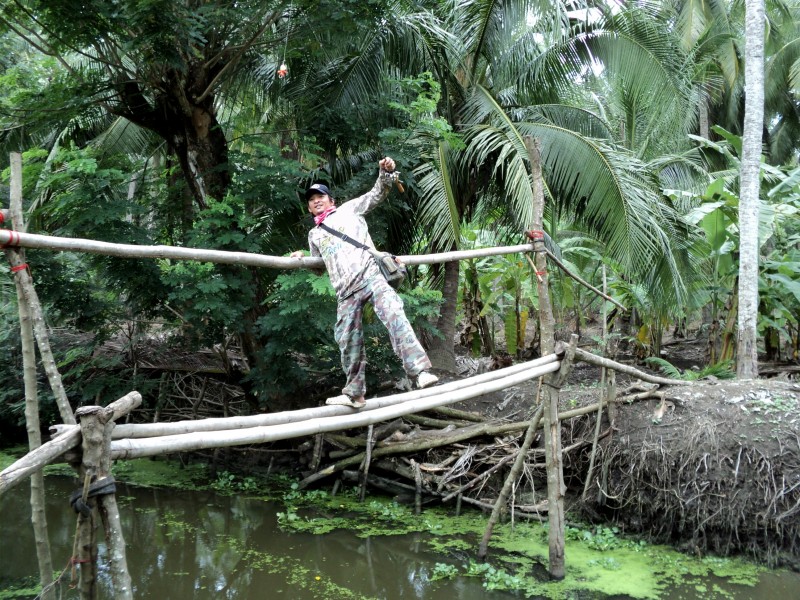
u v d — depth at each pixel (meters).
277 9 7.93
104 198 8.47
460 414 8.66
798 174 8.88
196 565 6.33
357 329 4.14
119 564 3.07
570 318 16.12
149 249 3.82
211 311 8.49
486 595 5.66
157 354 10.67
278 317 8.25
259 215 9.36
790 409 6.65
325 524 7.39
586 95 13.35
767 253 11.48
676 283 9.14
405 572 6.16
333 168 10.03
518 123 9.78
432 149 9.45
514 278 12.00
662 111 10.26
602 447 7.14
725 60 17.47
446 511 7.72
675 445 6.64
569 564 6.24
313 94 10.08
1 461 9.72
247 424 3.79
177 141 9.25
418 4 9.95
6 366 10.46
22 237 3.45
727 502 6.32
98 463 3.05
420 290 8.84
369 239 4.25
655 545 6.68
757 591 5.71
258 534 7.14
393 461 8.13
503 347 14.47
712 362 10.28
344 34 8.51
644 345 11.73
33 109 8.42
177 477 9.29
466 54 10.16
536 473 7.62
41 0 7.11
